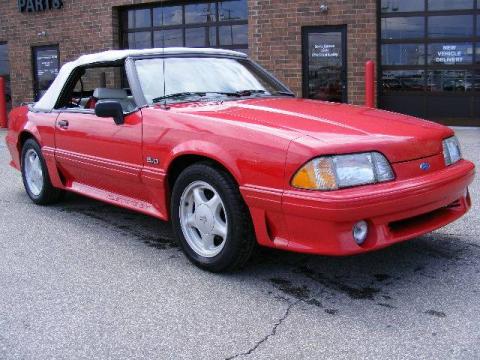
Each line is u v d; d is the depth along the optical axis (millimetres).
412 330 3166
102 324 3314
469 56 11547
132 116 4547
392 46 11930
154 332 3211
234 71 5199
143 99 4574
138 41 14461
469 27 11461
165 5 13914
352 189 3420
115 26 14453
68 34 15133
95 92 5094
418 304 3496
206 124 3975
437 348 2965
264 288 3795
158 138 4270
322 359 2887
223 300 3621
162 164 4258
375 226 3500
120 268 4207
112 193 5082
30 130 5863
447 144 4090
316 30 12078
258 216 3664
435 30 11664
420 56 11805
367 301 3562
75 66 5531
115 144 4684
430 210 3785
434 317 3316
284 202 3469
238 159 3705
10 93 16625
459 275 3938
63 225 5359
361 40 11734
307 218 3412
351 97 11977
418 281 3852
